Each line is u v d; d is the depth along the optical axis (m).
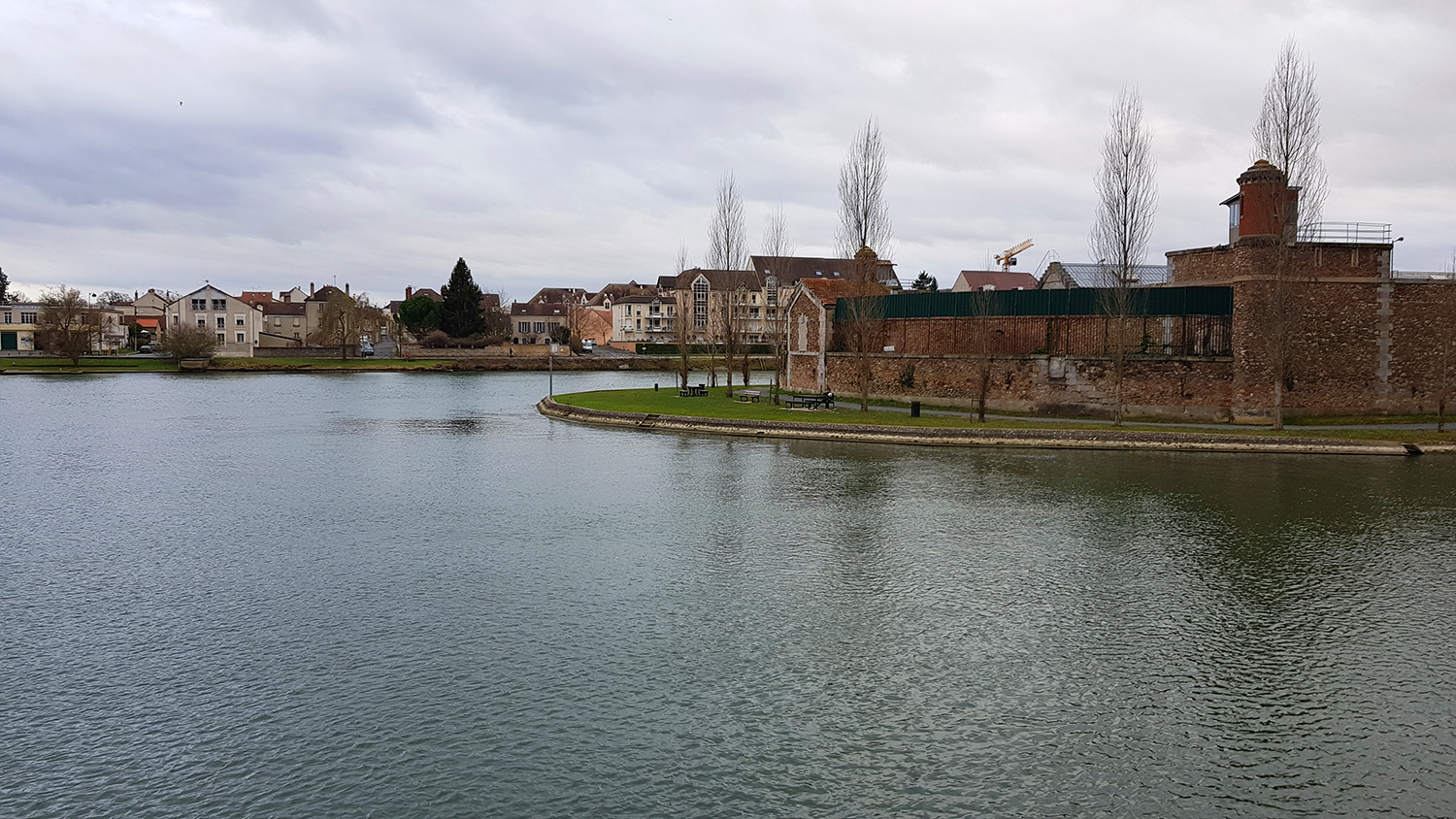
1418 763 12.83
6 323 139.88
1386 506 28.27
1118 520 26.52
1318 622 18.09
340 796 11.98
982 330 50.56
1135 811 11.70
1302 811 11.70
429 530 25.70
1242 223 45.41
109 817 11.48
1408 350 46.38
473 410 64.44
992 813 11.65
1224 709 14.39
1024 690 15.09
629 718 14.05
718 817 11.51
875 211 60.47
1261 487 31.45
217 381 94.69
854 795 12.03
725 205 69.44
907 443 43.50
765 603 19.25
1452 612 18.58
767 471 35.69
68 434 49.22
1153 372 47.12
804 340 63.97
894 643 17.00
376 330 168.25
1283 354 42.31
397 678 15.41
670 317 162.88
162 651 16.59
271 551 23.39
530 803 11.80
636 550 23.38
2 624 18.00
